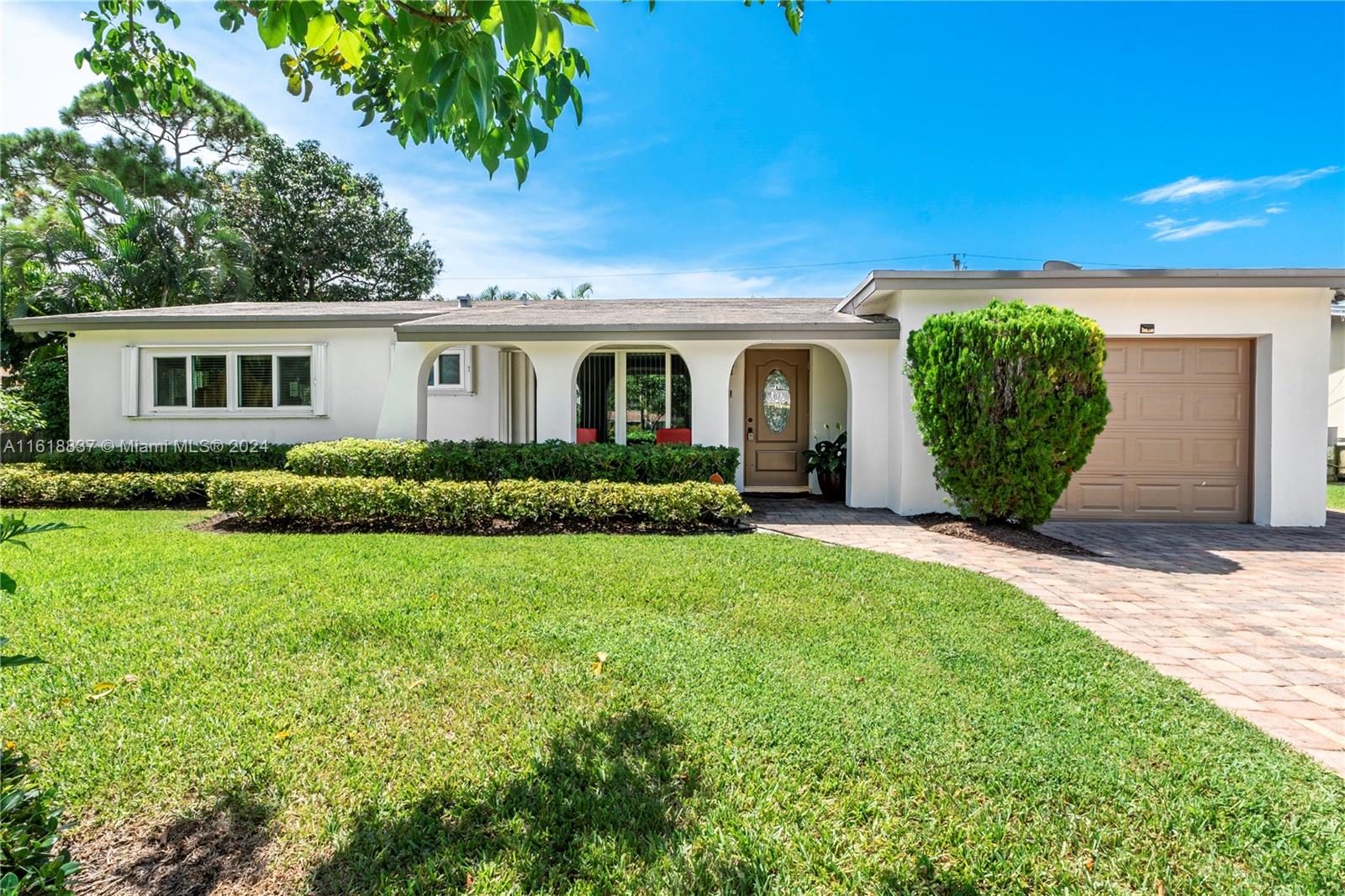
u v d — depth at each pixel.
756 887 1.83
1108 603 4.71
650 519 7.50
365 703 2.85
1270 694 3.15
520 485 7.32
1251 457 8.46
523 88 1.96
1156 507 8.55
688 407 11.95
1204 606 4.62
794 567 5.36
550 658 3.38
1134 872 1.88
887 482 9.32
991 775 2.34
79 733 2.55
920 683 3.13
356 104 3.37
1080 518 8.62
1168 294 8.28
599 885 1.83
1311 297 8.14
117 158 20.31
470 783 2.29
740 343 9.38
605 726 2.68
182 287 15.73
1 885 1.31
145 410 10.33
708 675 3.19
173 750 2.45
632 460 8.14
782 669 3.29
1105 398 6.80
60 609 4.04
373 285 24.94
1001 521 7.57
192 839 2.01
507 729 2.66
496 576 4.94
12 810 1.61
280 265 22.34
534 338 9.07
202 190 22.08
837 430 11.38
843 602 4.46
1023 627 3.99
